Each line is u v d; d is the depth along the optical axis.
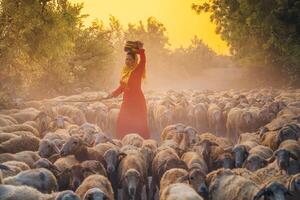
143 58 17.80
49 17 31.38
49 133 15.48
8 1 29.11
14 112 21.02
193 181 10.87
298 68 44.81
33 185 10.48
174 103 24.59
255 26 43.78
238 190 10.21
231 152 13.60
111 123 22.97
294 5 40.72
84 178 11.33
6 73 30.41
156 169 12.89
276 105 22.41
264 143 15.73
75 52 43.75
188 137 15.84
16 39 29.69
